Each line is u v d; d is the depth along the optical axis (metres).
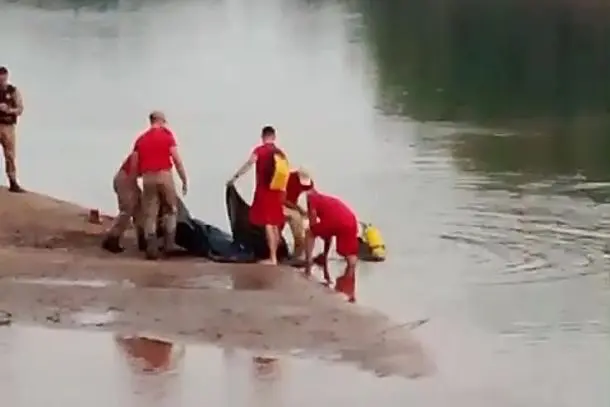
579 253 32.47
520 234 34.78
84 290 26.77
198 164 49.16
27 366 21.75
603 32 109.19
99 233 33.56
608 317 26.31
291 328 24.31
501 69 87.88
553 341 24.67
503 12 136.75
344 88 78.50
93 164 49.94
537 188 42.34
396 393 20.89
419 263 31.47
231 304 25.80
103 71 89.44
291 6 167.50
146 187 30.36
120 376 21.23
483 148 52.84
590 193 41.19
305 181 30.70
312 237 30.27
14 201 36.69
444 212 38.09
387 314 26.44
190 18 144.62
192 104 70.38
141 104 70.75
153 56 99.69
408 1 168.88
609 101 69.69
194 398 20.16
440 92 75.75
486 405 20.50
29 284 27.23
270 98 73.06
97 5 170.88
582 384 21.81
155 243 30.47
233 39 115.69
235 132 59.06
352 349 23.20
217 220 37.88
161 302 25.91
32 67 91.62
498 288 29.06
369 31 122.81
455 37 112.38
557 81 80.00
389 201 40.31
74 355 22.34
